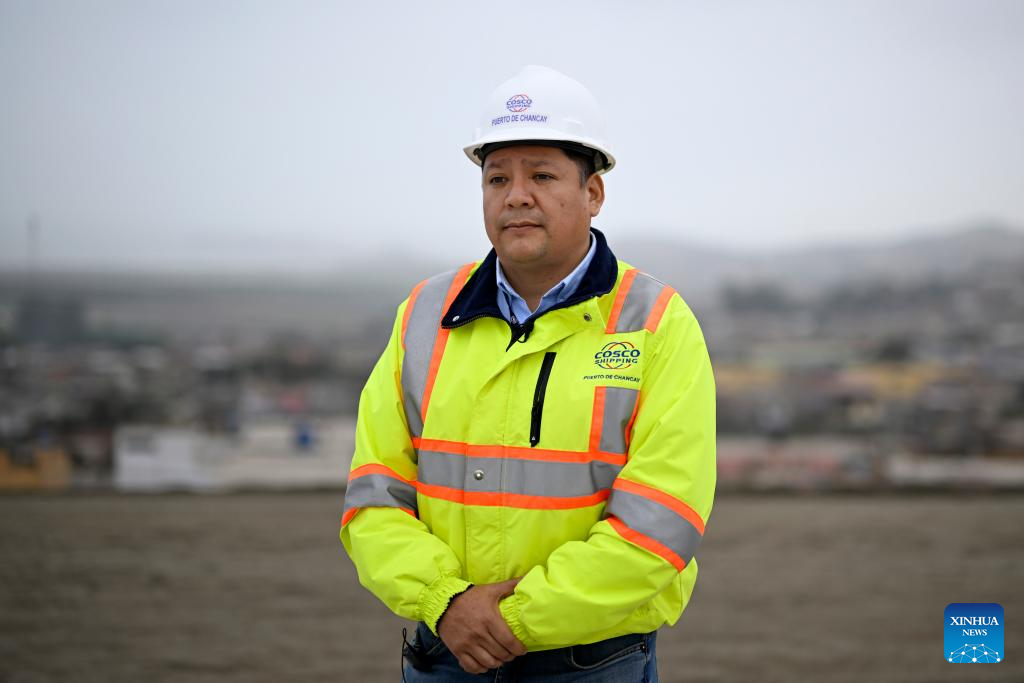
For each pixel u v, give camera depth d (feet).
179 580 17.53
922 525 22.57
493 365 6.84
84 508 23.58
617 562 6.25
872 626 15.46
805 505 25.64
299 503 24.71
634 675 6.89
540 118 6.72
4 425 87.92
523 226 6.76
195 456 70.79
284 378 174.50
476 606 6.39
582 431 6.59
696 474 6.47
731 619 15.87
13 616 15.51
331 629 15.19
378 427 7.18
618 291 6.93
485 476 6.69
